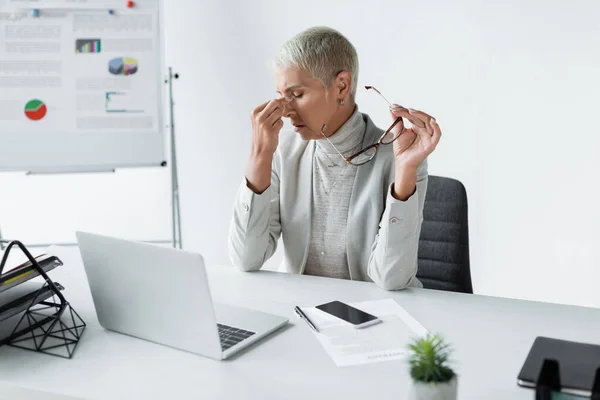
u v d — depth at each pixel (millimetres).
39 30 3174
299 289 1680
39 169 3256
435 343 1102
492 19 2951
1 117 3207
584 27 2832
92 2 3172
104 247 1349
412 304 1573
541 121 2959
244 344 1335
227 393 1165
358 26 3154
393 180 1789
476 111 3047
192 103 3461
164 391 1175
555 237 3025
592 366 1180
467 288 1981
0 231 3588
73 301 1607
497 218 3098
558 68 2896
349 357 1295
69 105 3219
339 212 1852
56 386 1195
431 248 1994
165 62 3414
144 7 3193
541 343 1312
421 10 3049
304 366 1261
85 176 3809
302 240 1887
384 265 1644
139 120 3258
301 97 1715
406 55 3109
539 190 3012
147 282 1320
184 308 1292
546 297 3084
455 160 3117
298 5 3227
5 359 1302
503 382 1198
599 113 2873
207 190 3553
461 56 3027
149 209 3814
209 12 3346
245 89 3387
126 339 1395
